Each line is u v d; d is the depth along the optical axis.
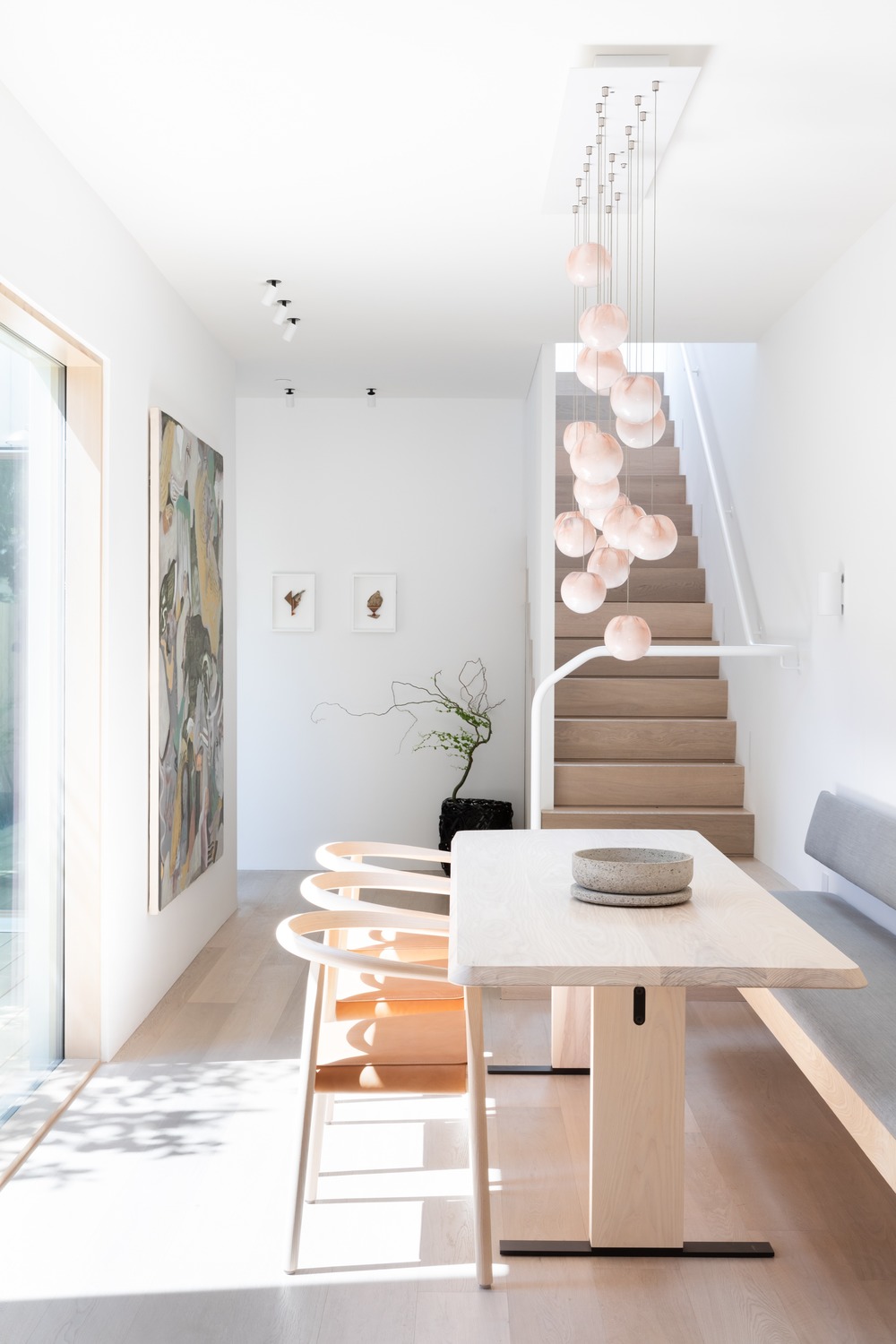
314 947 2.40
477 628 6.74
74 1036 3.60
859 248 3.94
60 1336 2.20
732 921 2.46
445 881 3.14
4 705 3.11
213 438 5.24
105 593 3.55
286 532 6.75
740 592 5.23
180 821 4.38
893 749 3.67
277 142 3.19
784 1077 3.55
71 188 3.30
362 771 6.77
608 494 2.70
